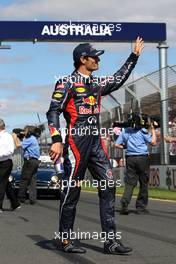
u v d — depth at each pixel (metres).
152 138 10.31
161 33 24.05
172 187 17.36
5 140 10.69
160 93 17.62
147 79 18.12
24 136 13.13
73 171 5.88
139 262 5.52
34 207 12.15
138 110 18.31
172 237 7.22
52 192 14.74
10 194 11.20
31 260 5.68
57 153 5.73
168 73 17.39
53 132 5.74
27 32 23.25
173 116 17.55
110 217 5.94
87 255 5.88
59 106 5.79
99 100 5.99
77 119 5.85
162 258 5.73
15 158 17.38
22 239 7.08
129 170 10.20
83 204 12.75
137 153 10.15
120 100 19.42
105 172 5.89
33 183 13.12
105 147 5.98
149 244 6.64
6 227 8.34
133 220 9.19
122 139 10.39
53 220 9.34
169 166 17.52
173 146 17.83
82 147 5.85
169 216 9.82
